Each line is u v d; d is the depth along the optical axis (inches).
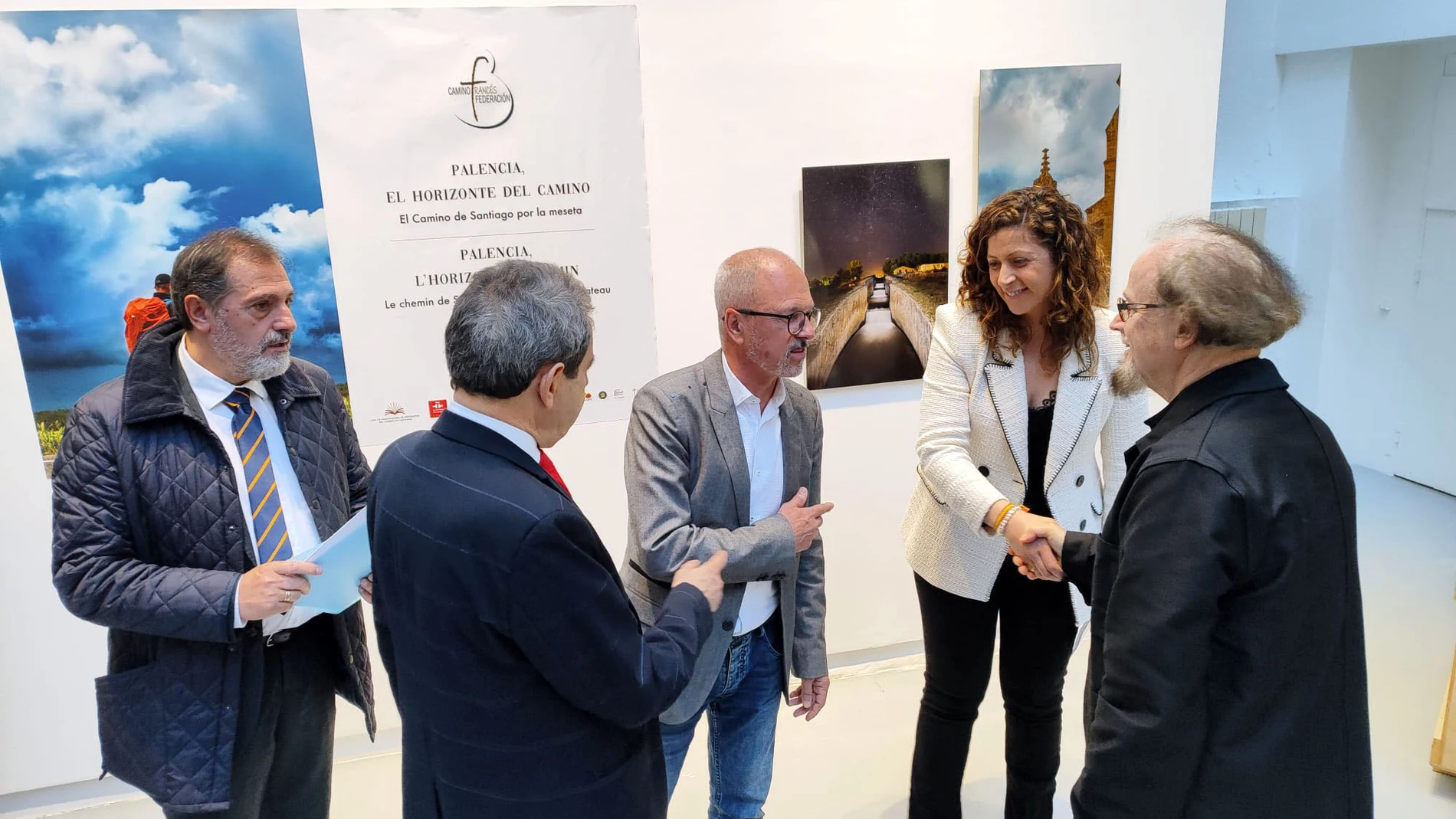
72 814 101.3
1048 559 66.7
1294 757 45.5
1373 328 197.0
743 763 75.7
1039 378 74.1
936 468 74.2
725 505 67.0
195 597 56.5
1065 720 113.0
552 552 43.0
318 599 59.0
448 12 94.7
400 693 49.9
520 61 97.7
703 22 102.6
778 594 72.8
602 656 44.7
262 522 63.5
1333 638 45.8
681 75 103.3
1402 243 188.2
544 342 44.2
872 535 123.9
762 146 107.7
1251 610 45.1
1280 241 192.9
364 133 94.9
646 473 64.2
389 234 97.9
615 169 103.3
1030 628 78.0
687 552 62.0
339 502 69.6
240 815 63.7
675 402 65.4
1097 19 115.1
